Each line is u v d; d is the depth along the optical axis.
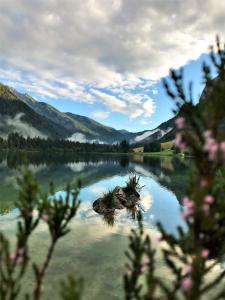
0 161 86.81
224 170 4.96
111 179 49.66
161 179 50.91
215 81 4.45
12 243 14.92
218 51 4.62
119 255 14.41
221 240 4.00
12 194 29.58
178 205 28.47
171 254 4.13
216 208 4.07
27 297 4.68
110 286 11.30
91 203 27.52
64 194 29.16
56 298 9.96
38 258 13.59
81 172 58.97
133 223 21.00
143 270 4.13
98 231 18.45
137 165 90.69
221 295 4.22
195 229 3.99
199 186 3.88
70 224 19.69
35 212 19.78
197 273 3.84
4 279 4.46
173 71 4.50
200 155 4.15
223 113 4.16
